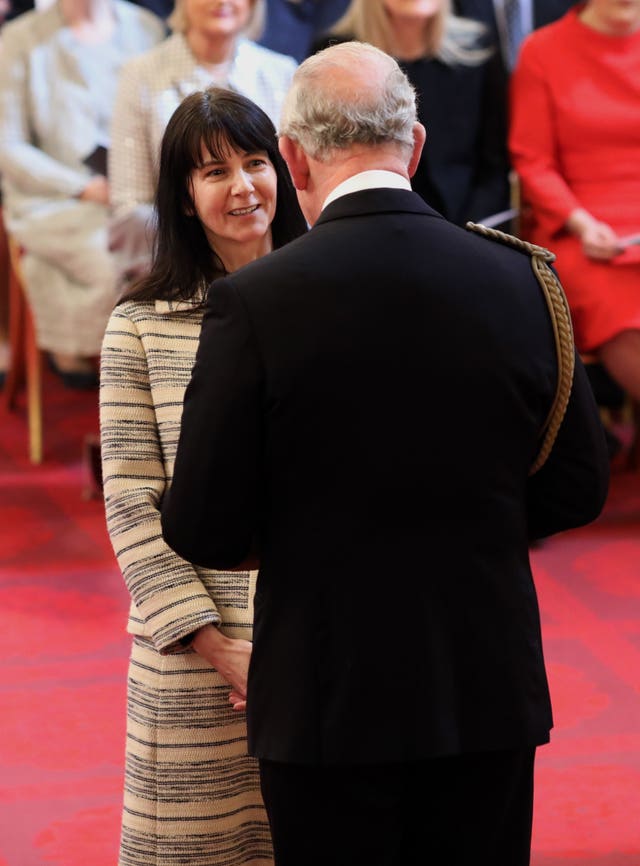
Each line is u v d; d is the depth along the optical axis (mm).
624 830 7621
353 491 4395
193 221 5656
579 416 4723
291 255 4453
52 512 12836
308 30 14188
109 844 7445
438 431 4410
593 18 12547
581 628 10383
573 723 8883
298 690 4469
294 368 4328
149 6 15266
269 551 4543
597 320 12258
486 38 12547
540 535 5035
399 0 11945
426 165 12305
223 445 4383
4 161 13914
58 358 15625
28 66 13984
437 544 4465
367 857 4660
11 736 8664
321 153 4578
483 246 4625
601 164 12555
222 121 5465
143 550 5316
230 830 5617
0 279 16688
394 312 4387
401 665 4430
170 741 5504
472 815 4766
